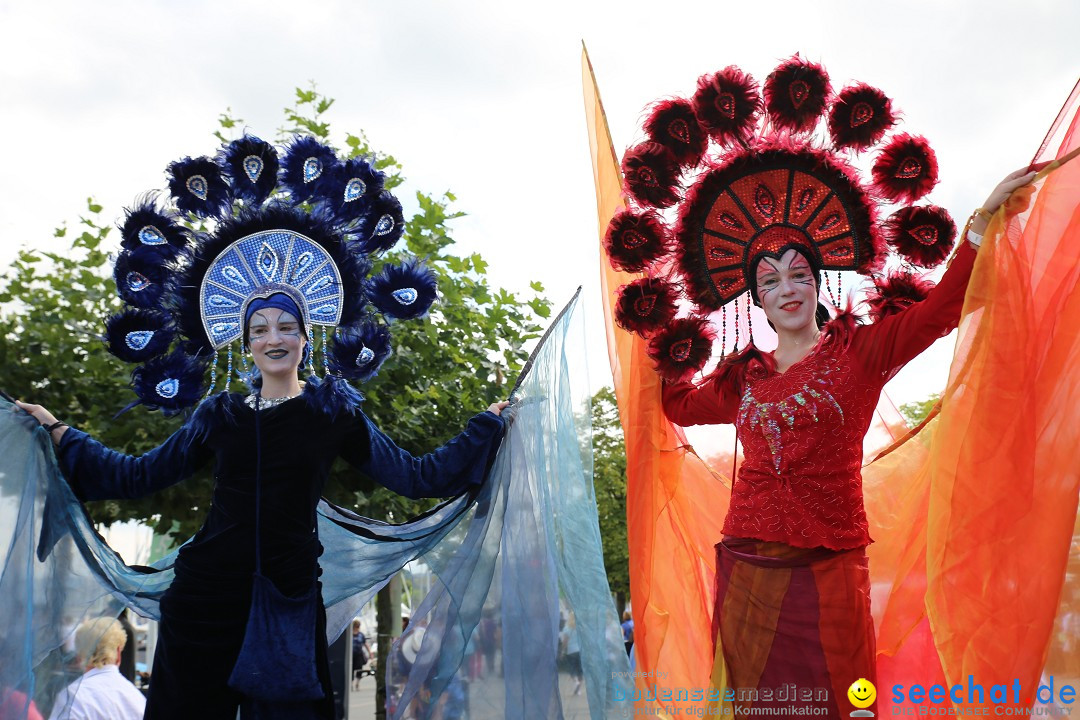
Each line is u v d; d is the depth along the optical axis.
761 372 4.04
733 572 3.86
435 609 4.21
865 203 4.09
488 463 4.23
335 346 4.13
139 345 4.16
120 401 6.12
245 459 3.86
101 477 4.11
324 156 4.37
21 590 3.96
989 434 3.39
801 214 4.15
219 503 3.85
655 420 4.31
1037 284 3.47
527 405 4.34
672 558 4.40
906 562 4.04
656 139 4.26
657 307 4.25
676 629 4.34
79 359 6.28
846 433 3.78
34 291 6.37
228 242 4.19
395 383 6.29
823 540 3.71
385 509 6.39
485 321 6.62
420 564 4.46
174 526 7.33
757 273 4.05
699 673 4.31
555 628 4.07
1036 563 3.29
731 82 4.18
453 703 4.04
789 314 3.95
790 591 3.73
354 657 17.12
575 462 4.25
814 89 4.13
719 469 4.58
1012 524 3.33
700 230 4.26
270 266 4.18
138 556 7.07
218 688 3.71
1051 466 3.32
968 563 3.37
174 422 6.07
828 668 3.65
